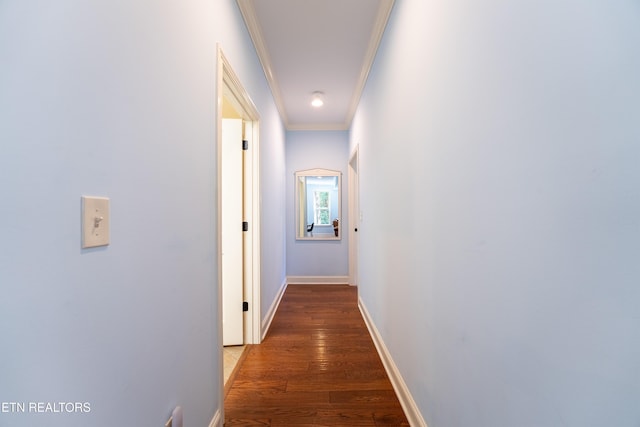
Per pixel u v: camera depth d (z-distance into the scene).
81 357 0.58
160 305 0.87
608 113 0.46
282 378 1.81
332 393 1.66
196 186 1.14
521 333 0.66
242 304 2.29
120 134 0.69
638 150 0.42
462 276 0.94
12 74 0.45
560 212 0.55
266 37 2.19
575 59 0.51
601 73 0.47
